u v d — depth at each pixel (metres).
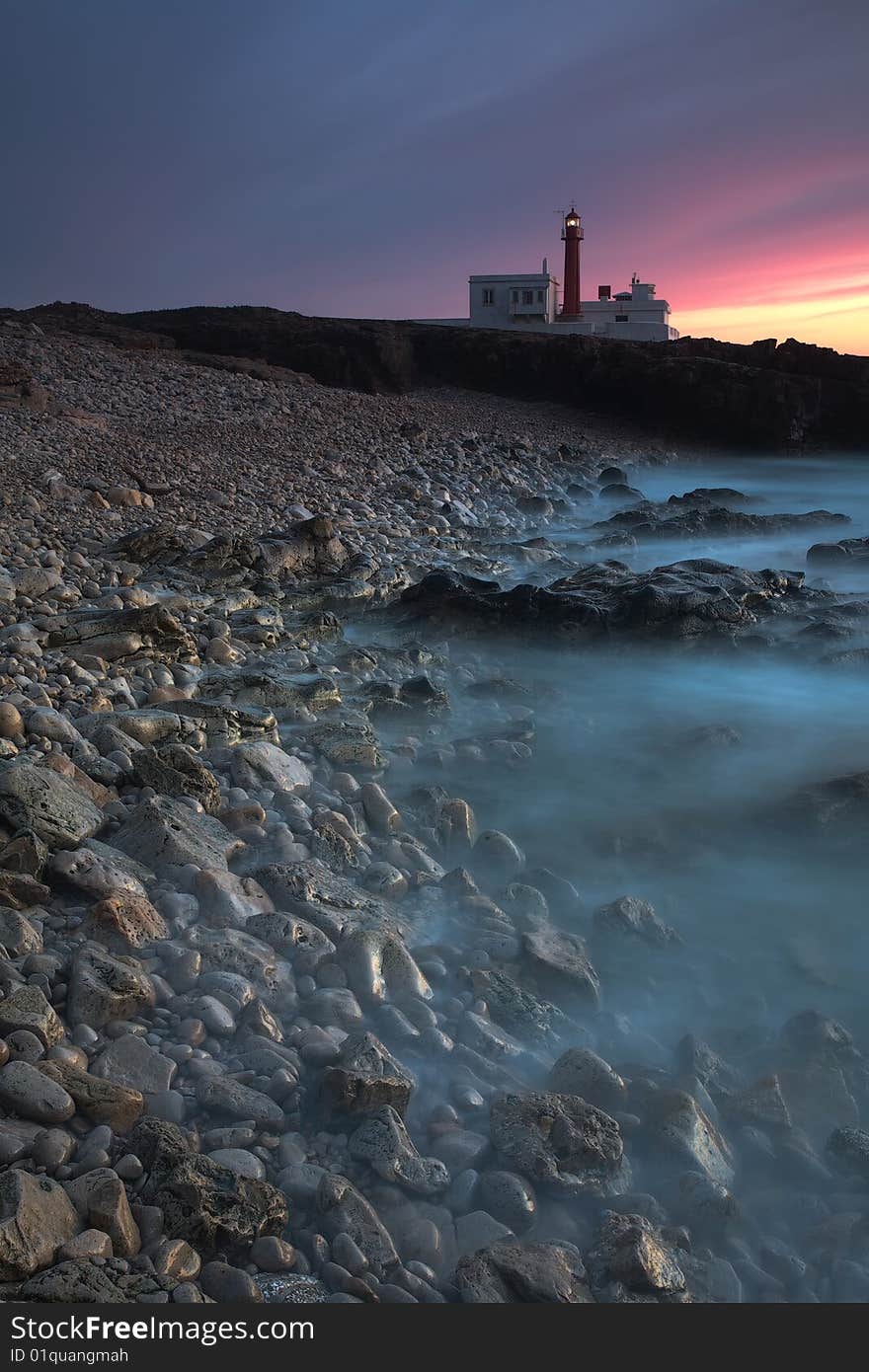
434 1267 2.85
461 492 17.69
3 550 9.66
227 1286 2.59
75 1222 2.62
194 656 7.58
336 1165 3.09
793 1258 3.08
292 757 5.89
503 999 4.05
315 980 3.93
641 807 6.13
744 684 8.44
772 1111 3.66
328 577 10.81
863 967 4.65
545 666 8.93
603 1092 3.54
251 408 21.86
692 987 4.43
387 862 5.05
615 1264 2.86
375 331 32.34
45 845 4.20
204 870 4.28
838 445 28.17
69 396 19.92
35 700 5.98
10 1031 3.16
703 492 18.97
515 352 31.69
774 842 5.71
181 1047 3.34
